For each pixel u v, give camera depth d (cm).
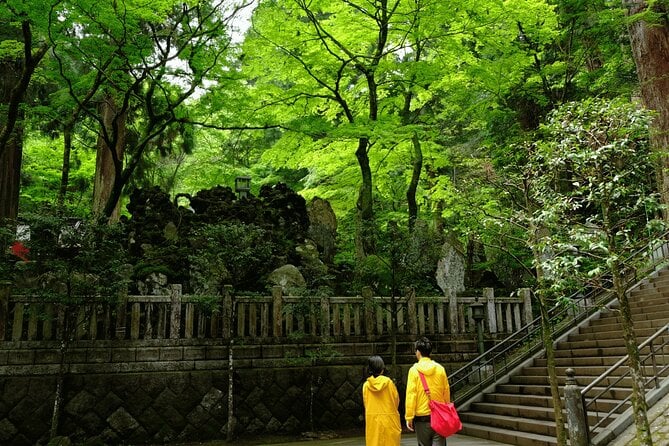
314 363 1020
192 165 1986
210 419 920
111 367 890
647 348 871
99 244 872
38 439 820
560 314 1150
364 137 1251
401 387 1061
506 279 1555
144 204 1295
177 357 933
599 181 512
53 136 1538
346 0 1280
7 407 814
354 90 1561
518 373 1031
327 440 914
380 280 1178
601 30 1452
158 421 888
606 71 1591
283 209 1409
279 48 1282
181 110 1273
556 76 1688
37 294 866
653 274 1196
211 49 1116
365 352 1065
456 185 1266
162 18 1020
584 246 552
